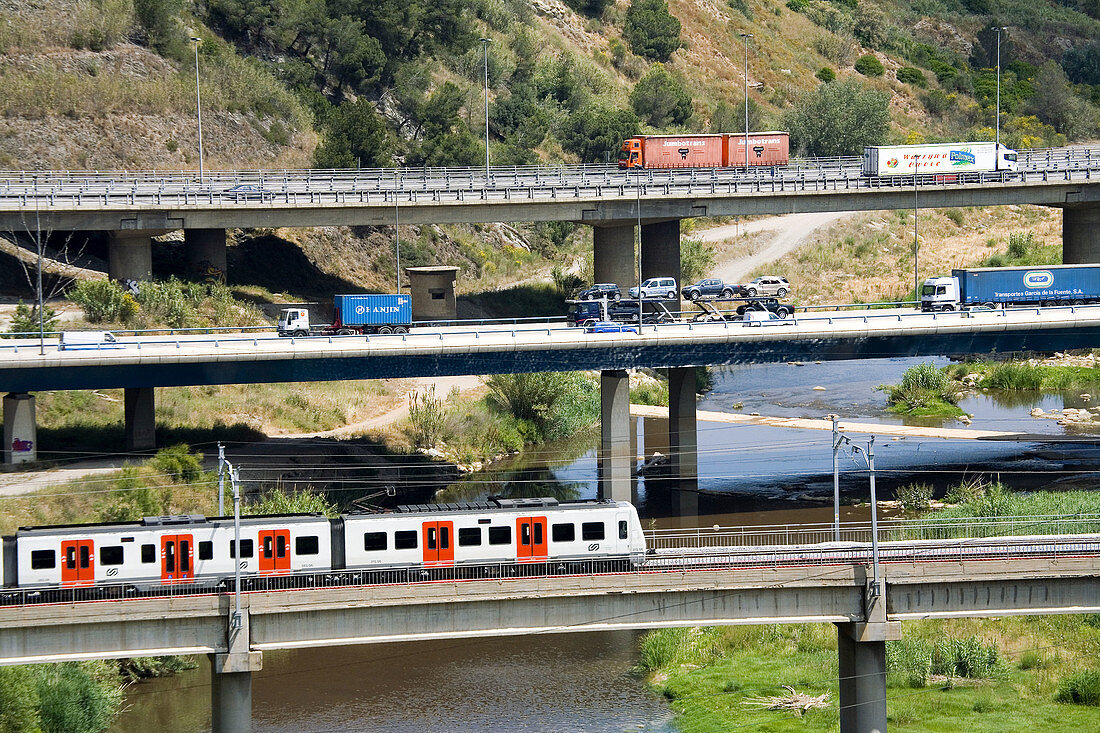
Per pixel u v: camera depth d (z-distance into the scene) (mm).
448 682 106062
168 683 106438
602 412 149500
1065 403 194750
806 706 97750
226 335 170375
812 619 86312
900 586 86625
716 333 148125
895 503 145250
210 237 196625
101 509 127312
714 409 195125
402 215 185875
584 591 84688
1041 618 111438
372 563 94875
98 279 189375
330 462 154250
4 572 91500
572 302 161125
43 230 176750
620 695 103188
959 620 111562
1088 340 156250
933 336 152625
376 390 181375
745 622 86125
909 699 98625
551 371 145875
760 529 136125
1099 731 92375
